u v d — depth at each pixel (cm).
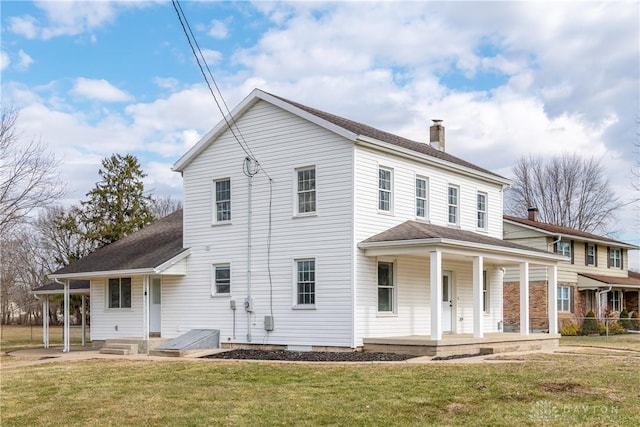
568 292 4038
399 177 2228
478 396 1205
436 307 1917
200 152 2436
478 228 2625
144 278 2372
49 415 1169
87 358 2095
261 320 2205
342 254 2039
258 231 2247
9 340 3734
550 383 1323
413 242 1947
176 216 3144
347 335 2003
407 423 1027
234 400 1230
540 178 6197
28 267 6084
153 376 1541
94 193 5053
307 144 2153
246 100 2284
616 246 4600
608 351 2183
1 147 3350
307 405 1166
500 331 2734
